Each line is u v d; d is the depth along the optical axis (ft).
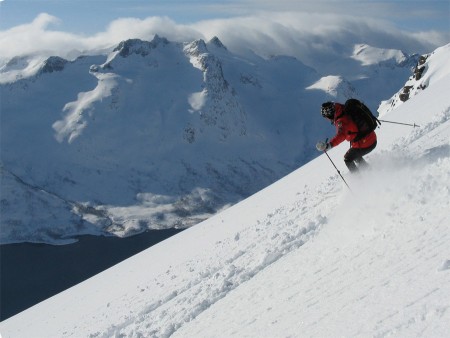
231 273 30.22
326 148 27.63
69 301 61.57
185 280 38.83
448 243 14.38
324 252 21.72
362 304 13.87
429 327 10.64
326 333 13.52
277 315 17.62
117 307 42.73
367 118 27.32
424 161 25.03
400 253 15.81
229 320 21.07
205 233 60.44
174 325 26.89
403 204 20.40
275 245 30.01
